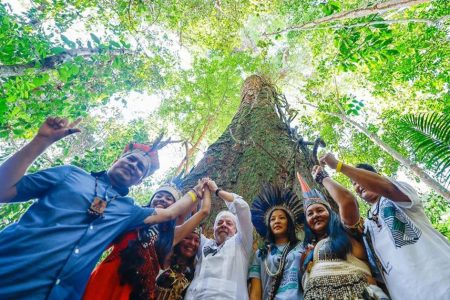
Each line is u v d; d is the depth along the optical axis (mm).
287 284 2666
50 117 2396
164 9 11273
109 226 2488
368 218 2855
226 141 6570
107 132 13008
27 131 5555
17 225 2232
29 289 1959
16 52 5379
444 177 5402
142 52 10000
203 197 3293
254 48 15750
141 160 2949
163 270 2934
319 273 2438
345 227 2881
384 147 9578
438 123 5738
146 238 2738
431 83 10844
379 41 7000
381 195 2686
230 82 14211
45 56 5605
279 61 13812
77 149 12852
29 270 2002
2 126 5309
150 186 10391
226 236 3168
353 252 2717
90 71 6266
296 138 6426
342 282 2332
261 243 3830
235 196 3275
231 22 12227
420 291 2137
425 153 5742
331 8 6371
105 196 2643
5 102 4961
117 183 2855
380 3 6223
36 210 2350
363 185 2764
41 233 2166
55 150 9477
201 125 14602
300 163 5688
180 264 2975
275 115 7867
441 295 2037
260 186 4980
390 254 2445
